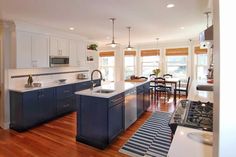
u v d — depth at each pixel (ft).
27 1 8.39
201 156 2.82
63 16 11.04
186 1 8.57
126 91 11.18
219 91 1.80
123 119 10.84
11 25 12.34
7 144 9.59
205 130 3.92
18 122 11.48
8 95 11.96
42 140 10.10
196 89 10.28
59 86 14.32
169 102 19.52
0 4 8.80
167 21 12.54
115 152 8.77
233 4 1.71
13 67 12.43
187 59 23.06
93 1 8.48
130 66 27.37
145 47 25.89
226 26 1.73
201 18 11.78
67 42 16.60
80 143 9.72
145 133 11.02
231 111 1.76
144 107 15.26
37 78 14.56
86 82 17.95
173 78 21.91
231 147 1.79
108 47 28.60
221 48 1.75
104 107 9.04
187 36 20.12
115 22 12.75
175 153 2.93
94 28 14.76
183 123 4.37
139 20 12.23
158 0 8.43
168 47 24.17
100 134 9.23
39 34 13.75
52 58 14.92
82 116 9.74
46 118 13.08
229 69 1.74
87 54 20.27
